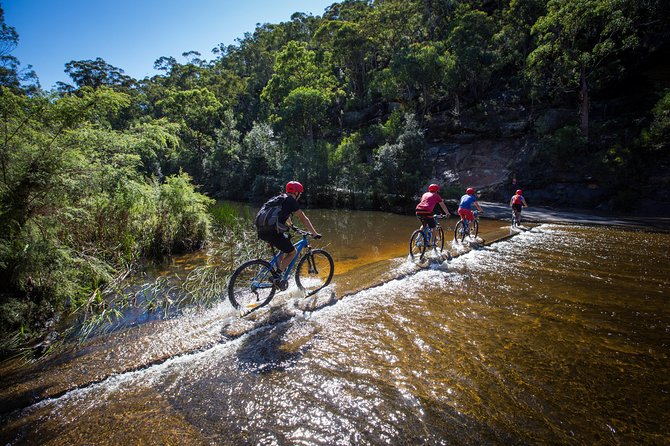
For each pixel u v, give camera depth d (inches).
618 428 111.0
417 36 1713.8
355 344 166.2
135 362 154.3
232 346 167.8
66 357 165.6
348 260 354.9
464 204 367.6
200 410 123.0
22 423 119.0
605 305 211.0
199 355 160.6
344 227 601.0
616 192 733.3
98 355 162.9
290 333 178.4
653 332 175.8
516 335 173.9
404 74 1254.9
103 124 301.9
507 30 1237.7
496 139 1154.7
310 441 107.2
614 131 867.4
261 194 1245.7
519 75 1156.5
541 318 193.3
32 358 168.1
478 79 1272.1
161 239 379.2
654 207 658.2
